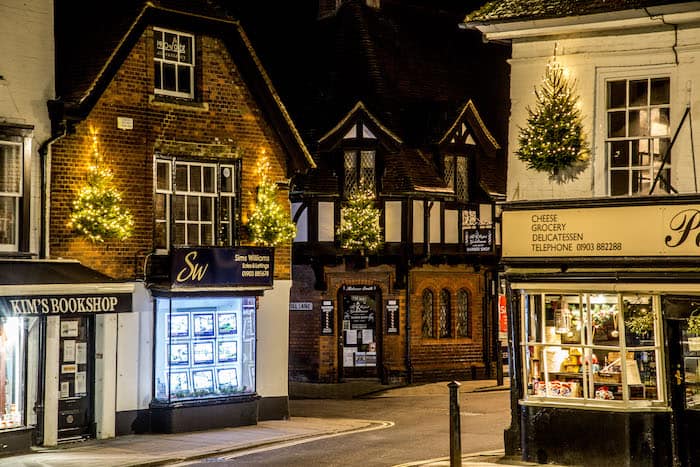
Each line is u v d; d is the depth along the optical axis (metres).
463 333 33.28
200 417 21.09
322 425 22.09
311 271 31.41
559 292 16.12
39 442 18.78
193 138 21.80
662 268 15.30
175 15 21.34
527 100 17.00
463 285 33.19
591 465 15.65
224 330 22.02
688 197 15.14
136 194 20.77
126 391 20.34
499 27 16.88
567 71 16.61
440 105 33.16
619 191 16.38
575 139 16.34
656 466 15.30
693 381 15.38
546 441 16.06
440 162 32.41
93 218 19.56
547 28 16.55
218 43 22.33
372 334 31.73
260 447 19.11
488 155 33.69
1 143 18.55
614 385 15.69
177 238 21.62
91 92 19.59
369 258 31.27
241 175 22.66
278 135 23.38
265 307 23.02
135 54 20.81
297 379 31.55
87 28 21.03
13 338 18.52
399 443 18.89
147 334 20.75
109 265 20.23
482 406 25.62
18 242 18.72
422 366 32.06
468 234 31.31
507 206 16.56
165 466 17.02
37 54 19.14
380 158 31.22
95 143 20.05
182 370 21.25
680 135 15.78
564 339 16.20
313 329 31.34
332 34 34.28
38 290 17.78
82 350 19.75
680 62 15.87
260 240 22.67
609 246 15.68
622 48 16.28
